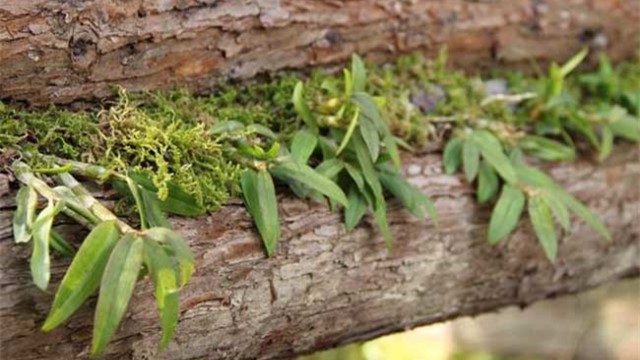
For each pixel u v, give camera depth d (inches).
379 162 25.8
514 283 28.3
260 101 26.9
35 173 22.5
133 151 23.6
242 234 24.0
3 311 21.8
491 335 51.4
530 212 26.9
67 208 22.1
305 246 24.8
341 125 25.7
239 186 24.2
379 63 28.8
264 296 24.3
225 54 26.4
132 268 21.2
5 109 23.6
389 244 25.2
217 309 23.7
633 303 50.2
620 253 30.0
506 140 28.4
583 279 29.5
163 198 22.6
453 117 28.1
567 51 31.8
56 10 23.8
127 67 25.0
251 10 26.3
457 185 27.2
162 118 24.9
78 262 21.3
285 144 25.9
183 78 26.0
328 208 25.2
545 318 50.6
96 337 21.0
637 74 32.5
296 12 26.9
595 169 29.6
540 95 29.6
